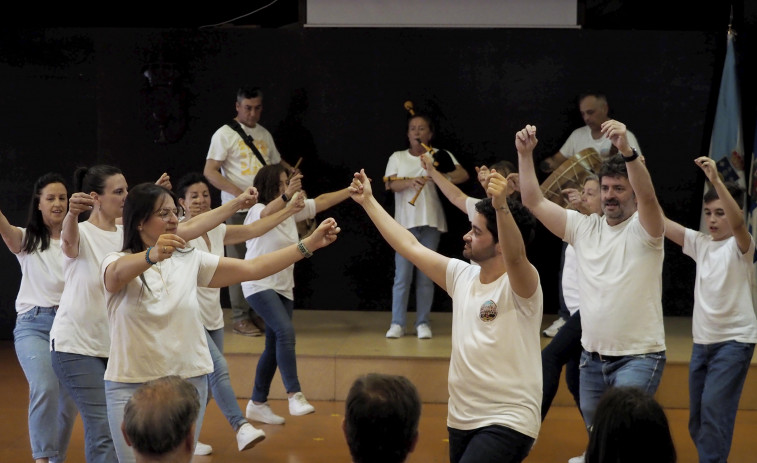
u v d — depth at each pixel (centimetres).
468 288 321
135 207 329
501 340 306
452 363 319
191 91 714
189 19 726
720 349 428
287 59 708
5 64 713
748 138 677
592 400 389
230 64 711
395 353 579
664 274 711
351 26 702
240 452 481
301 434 511
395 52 701
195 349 334
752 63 672
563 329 452
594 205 496
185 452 229
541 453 484
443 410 556
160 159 718
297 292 734
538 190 392
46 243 427
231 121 713
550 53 692
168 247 304
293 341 523
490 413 304
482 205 316
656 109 694
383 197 714
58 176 434
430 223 639
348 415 223
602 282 383
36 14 715
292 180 510
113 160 718
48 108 716
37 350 417
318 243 342
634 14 714
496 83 698
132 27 722
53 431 410
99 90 712
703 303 435
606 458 204
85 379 369
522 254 295
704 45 686
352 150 713
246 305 638
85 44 711
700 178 698
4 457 466
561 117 697
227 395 459
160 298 326
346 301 731
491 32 693
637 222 382
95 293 373
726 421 421
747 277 425
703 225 664
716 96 690
